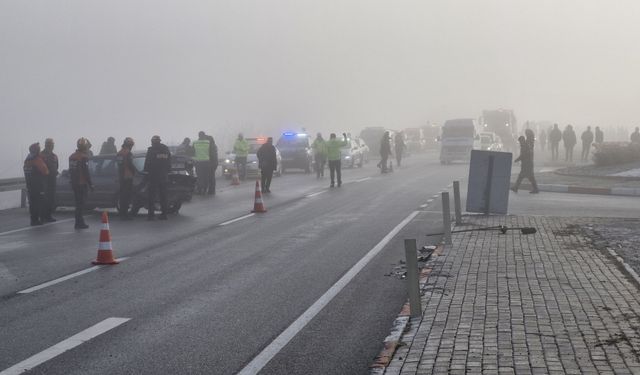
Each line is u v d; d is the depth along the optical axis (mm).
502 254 12078
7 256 13344
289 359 7160
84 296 9969
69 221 19219
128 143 19703
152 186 18969
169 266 12117
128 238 15500
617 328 7559
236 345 7637
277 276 11156
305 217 18625
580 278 10086
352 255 12867
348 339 7805
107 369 6895
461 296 9164
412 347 7133
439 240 14250
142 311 9109
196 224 17766
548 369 6305
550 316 8086
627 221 16141
